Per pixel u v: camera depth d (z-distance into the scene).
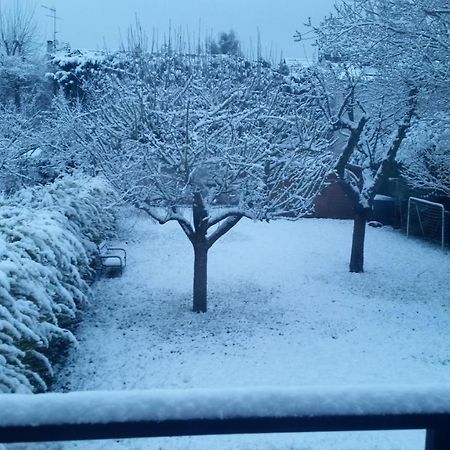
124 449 5.93
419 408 1.20
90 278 12.84
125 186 10.76
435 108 12.77
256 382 8.02
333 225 21.72
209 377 8.21
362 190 14.56
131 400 1.18
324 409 1.18
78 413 1.15
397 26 12.11
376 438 5.95
